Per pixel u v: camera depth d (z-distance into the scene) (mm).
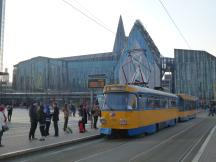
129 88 19781
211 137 19984
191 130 26188
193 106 48656
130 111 19328
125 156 12680
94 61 129125
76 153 13641
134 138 20000
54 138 17984
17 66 153375
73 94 109125
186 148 15133
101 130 19828
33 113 16953
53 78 138375
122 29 127250
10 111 32938
